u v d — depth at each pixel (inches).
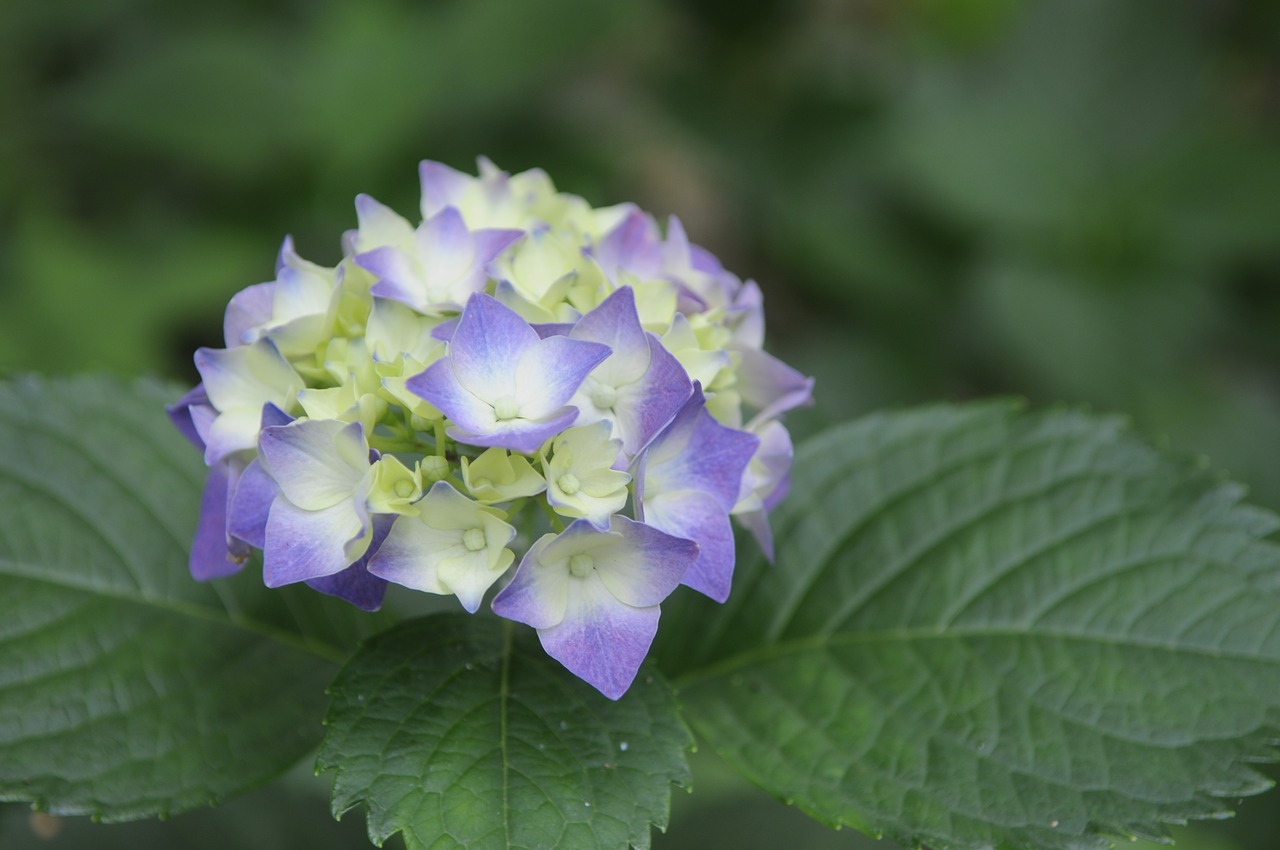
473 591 25.3
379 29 45.8
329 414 25.9
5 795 26.4
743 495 26.6
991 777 26.8
